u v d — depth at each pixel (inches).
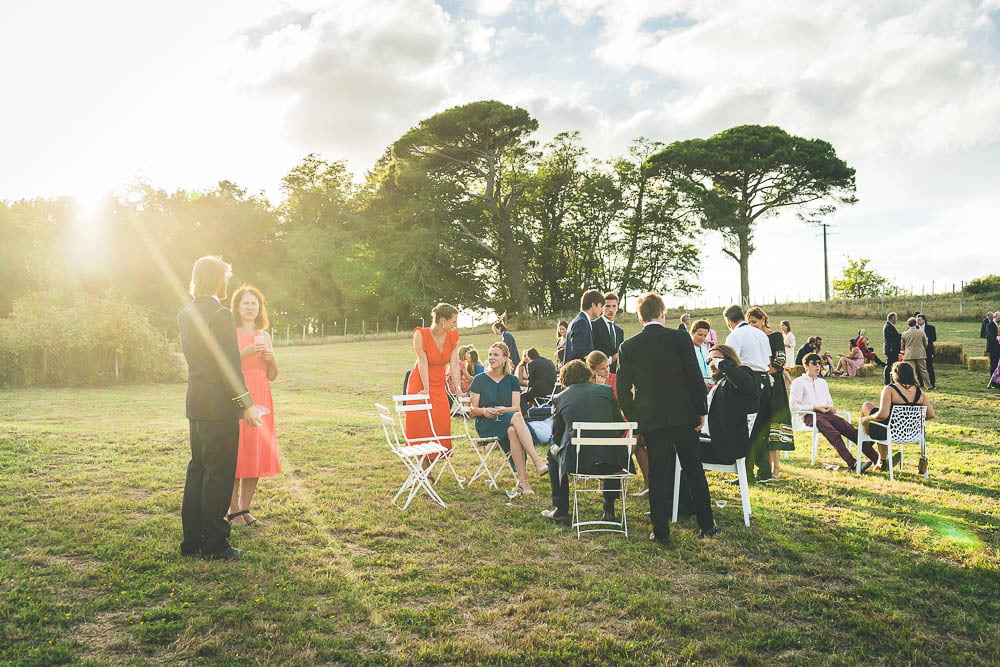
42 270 1127.6
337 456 315.9
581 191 1893.5
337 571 168.6
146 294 1855.3
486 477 284.4
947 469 304.3
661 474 199.3
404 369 870.4
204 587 154.6
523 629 141.1
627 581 166.9
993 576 170.4
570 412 215.2
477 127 1766.7
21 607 141.7
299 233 1990.7
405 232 1847.9
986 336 724.7
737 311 290.5
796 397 328.2
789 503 242.1
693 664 127.8
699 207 1827.0
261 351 203.9
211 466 172.7
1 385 649.6
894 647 135.6
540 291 2047.2
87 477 252.7
